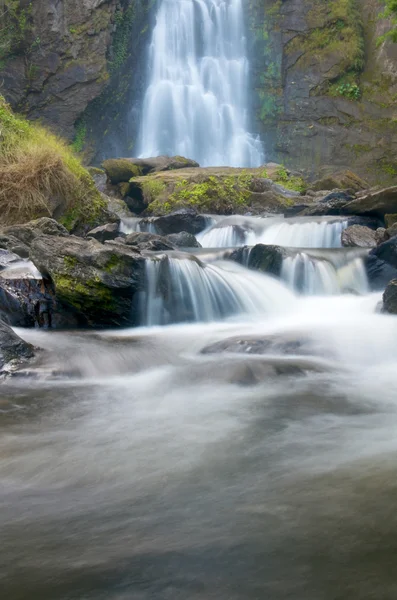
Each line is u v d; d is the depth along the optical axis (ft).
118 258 25.64
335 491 9.41
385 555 7.43
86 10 88.94
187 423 13.50
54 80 89.10
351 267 31.42
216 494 9.48
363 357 19.94
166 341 22.13
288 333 21.90
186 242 40.11
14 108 87.97
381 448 11.47
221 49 104.22
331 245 42.22
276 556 7.48
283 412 14.25
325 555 7.46
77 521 8.66
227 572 7.12
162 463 10.96
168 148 98.27
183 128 99.14
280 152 100.01
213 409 14.65
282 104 101.09
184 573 7.11
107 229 41.96
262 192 60.39
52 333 23.54
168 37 100.89
